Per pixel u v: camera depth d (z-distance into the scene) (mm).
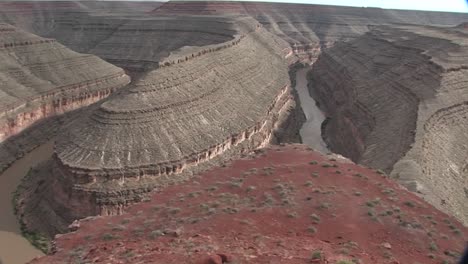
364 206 30703
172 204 31500
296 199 31516
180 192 34031
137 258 22203
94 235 27047
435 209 32062
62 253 24766
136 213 30391
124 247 24203
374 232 27422
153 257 22094
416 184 41156
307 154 41750
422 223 29281
